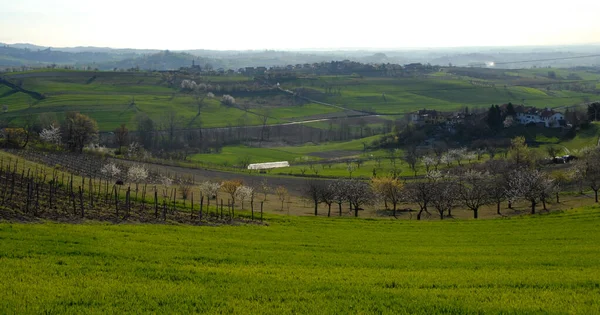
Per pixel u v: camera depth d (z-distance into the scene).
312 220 89.00
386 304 33.38
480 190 108.31
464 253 58.88
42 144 160.62
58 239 49.31
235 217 84.06
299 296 34.81
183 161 179.12
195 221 75.06
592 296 35.94
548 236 74.19
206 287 36.50
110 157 159.62
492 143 197.75
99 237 52.94
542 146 192.62
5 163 100.62
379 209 120.19
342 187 112.94
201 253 49.88
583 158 147.62
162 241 55.31
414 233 77.44
